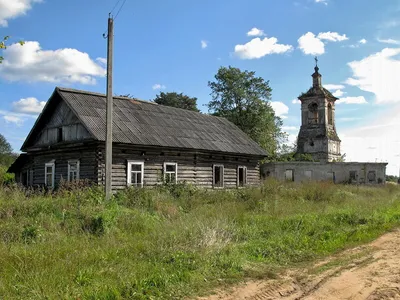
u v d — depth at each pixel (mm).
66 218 11250
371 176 42188
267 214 14875
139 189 16953
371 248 10039
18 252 7832
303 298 6156
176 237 9445
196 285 6723
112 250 8539
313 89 59812
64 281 6410
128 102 25875
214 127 29875
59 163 23078
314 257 9211
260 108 48594
